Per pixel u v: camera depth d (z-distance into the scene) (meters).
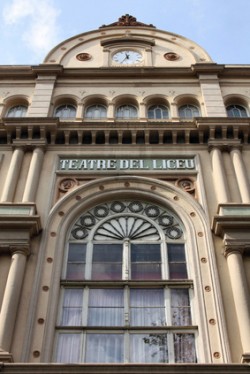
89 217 15.21
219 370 10.05
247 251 13.45
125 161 16.66
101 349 11.88
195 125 17.48
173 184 15.91
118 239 14.61
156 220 15.13
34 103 18.88
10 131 17.33
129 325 12.34
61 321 12.45
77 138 17.41
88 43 23.39
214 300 12.47
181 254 14.12
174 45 23.23
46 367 10.02
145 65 21.73
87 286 13.22
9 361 10.75
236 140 17.08
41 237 13.98
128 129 17.36
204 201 15.16
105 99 19.55
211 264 13.29
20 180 15.92
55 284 12.96
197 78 20.34
